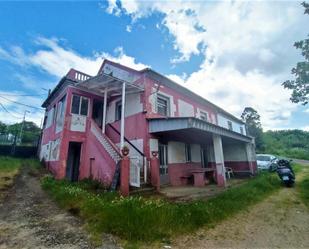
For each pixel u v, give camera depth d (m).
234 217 5.49
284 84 10.19
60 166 10.59
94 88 11.81
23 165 14.55
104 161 9.50
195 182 11.13
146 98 10.75
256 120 42.09
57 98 14.16
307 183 10.74
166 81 12.41
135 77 11.68
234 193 7.52
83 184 8.97
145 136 10.10
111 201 5.59
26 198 7.09
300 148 48.53
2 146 20.53
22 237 4.00
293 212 6.00
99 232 4.18
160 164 10.91
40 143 18.91
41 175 11.36
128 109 11.61
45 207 6.11
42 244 3.70
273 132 64.38
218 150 10.66
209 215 5.04
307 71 9.39
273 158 20.78
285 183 10.70
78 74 12.96
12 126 32.22
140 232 3.93
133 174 8.44
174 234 4.13
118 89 11.48
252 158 17.66
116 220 4.28
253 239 4.00
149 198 7.13
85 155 11.48
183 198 7.32
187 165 12.91
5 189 8.11
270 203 7.21
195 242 3.85
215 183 12.14
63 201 6.27
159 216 4.39
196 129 9.05
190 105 14.55
